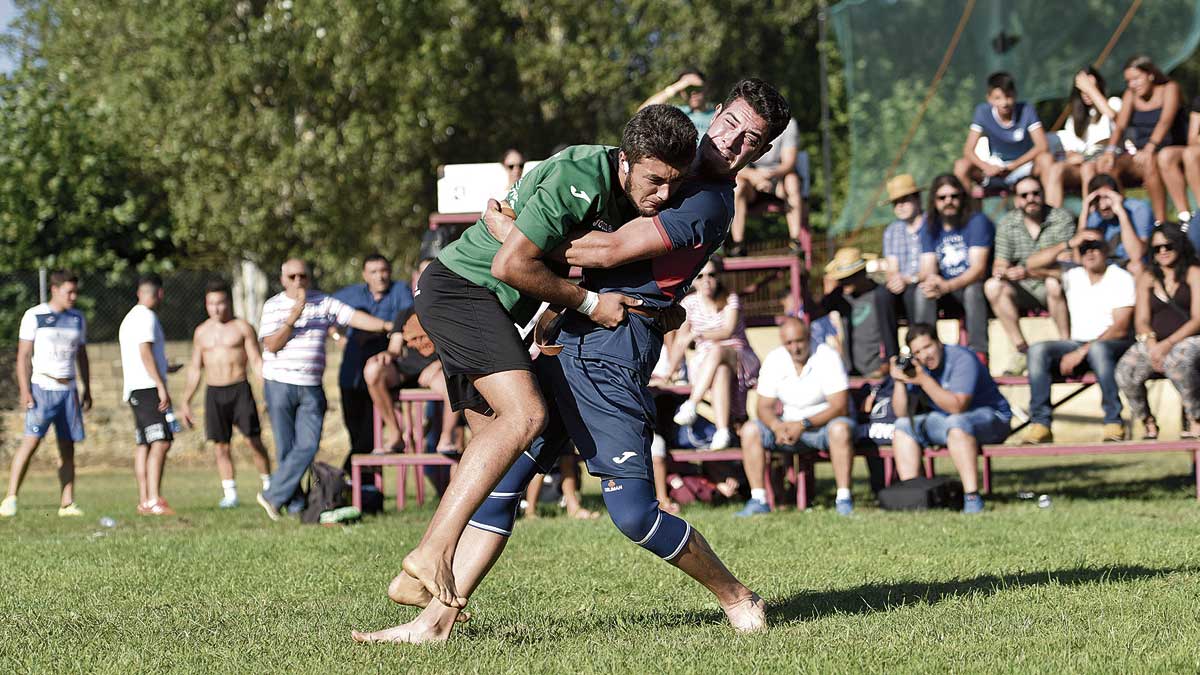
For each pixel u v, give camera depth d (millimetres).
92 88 40125
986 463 17562
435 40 38812
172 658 6750
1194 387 16000
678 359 18438
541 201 6613
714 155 6922
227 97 37312
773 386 16000
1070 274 17078
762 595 8789
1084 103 20031
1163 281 16359
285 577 10219
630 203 6859
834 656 6348
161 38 36656
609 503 7047
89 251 34812
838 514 15141
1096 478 20922
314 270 41844
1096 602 7844
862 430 16750
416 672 6219
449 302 6902
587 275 7117
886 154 28562
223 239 37906
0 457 29641
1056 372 17234
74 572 10727
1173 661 6078
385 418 17281
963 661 6211
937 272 17891
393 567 10852
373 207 40344
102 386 30250
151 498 17766
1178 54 26406
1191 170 18422
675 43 45000
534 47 42594
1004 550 10875
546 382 7113
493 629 7543
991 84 19547
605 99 45531
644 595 9000
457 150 43781
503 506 7215
